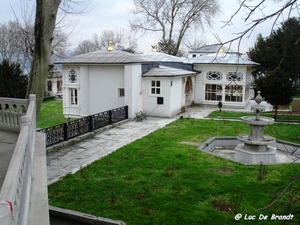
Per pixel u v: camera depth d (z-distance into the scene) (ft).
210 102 82.23
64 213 21.62
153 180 28.45
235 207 23.25
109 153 37.99
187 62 81.92
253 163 35.58
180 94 70.49
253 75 97.40
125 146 40.81
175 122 59.11
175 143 42.50
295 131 50.98
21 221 10.39
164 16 119.85
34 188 17.52
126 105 61.00
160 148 39.75
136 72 62.18
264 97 62.85
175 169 31.60
